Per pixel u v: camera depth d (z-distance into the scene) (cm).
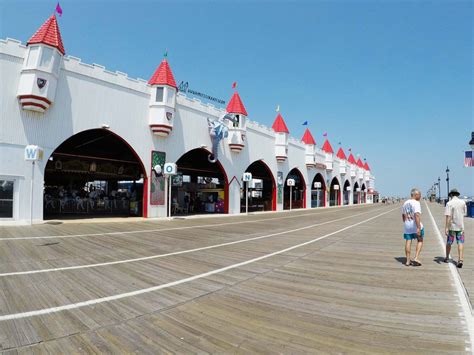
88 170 1947
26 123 1414
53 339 352
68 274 629
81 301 479
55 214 1988
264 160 3153
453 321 417
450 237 769
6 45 1361
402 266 741
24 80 1381
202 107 2352
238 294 527
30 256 779
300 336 369
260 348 338
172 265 732
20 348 329
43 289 530
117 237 1137
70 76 1563
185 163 3055
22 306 451
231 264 754
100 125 1689
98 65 1684
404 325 404
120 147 2380
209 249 952
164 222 1744
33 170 1405
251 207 3083
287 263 770
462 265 741
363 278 634
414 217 747
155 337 362
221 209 2658
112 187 3247
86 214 2070
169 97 1970
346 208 4341
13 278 589
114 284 571
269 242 1115
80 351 326
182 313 438
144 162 1917
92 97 1655
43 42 1395
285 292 540
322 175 4769
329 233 1403
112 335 365
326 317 429
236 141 2650
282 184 3484
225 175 2619
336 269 710
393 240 1180
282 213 2955
